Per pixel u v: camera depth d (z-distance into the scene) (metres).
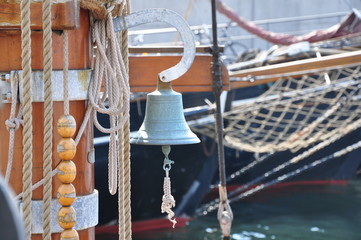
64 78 7.73
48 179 7.39
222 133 14.48
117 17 8.70
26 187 7.20
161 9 8.76
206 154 30.19
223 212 14.56
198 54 14.21
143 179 29.19
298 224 31.44
